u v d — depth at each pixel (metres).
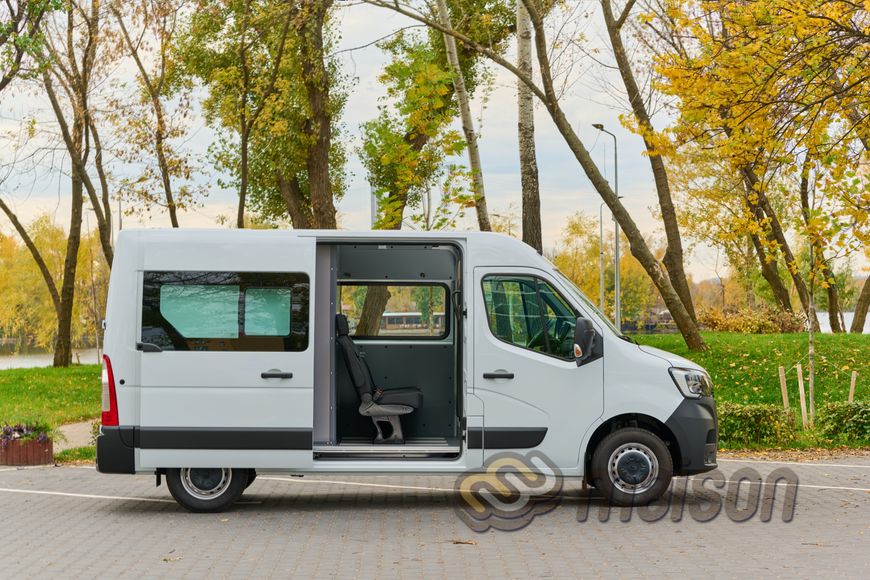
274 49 23.59
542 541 8.19
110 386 9.41
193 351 9.44
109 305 9.49
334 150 29.61
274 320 9.51
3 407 21.67
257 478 12.46
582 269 64.81
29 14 22.27
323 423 9.83
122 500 10.59
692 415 9.59
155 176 23.78
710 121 14.05
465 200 18.23
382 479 12.34
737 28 13.35
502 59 17.41
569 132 19.38
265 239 9.60
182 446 9.39
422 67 18.03
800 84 13.13
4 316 60.12
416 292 10.82
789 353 22.41
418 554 7.66
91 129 27.12
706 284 70.88
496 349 9.57
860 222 14.28
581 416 9.56
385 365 10.81
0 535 8.55
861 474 12.23
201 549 7.90
